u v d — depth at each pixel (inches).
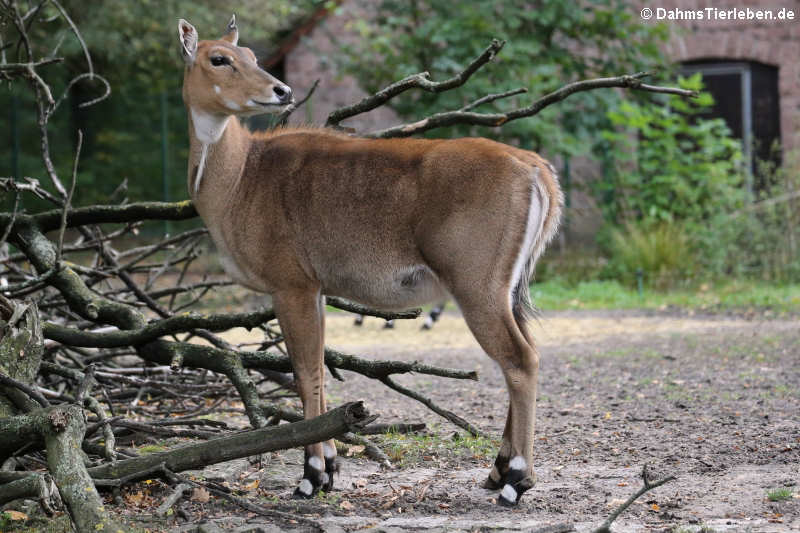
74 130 833.5
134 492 193.9
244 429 235.8
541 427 262.7
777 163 685.3
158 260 628.7
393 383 237.6
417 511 183.0
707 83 701.3
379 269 190.7
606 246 633.0
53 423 172.1
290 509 184.2
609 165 650.8
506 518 175.9
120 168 828.0
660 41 693.9
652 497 187.9
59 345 254.7
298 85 725.9
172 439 237.3
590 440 244.5
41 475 170.9
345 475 212.2
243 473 212.2
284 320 195.9
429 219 185.2
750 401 285.1
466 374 226.5
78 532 157.5
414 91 646.5
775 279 573.9
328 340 448.1
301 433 178.2
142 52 812.0
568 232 665.0
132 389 269.6
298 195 194.2
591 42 687.1
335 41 680.4
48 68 818.2
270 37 827.4
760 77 692.7
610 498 189.0
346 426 175.5
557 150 625.0
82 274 259.8
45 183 807.1
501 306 181.5
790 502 179.2
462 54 620.1
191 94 194.1
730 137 699.4
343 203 191.3
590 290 575.8
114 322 237.8
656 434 248.5
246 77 190.2
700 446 233.5
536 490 197.2
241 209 197.3
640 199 626.8
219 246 201.3
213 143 195.5
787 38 678.5
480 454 231.6
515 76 627.2
